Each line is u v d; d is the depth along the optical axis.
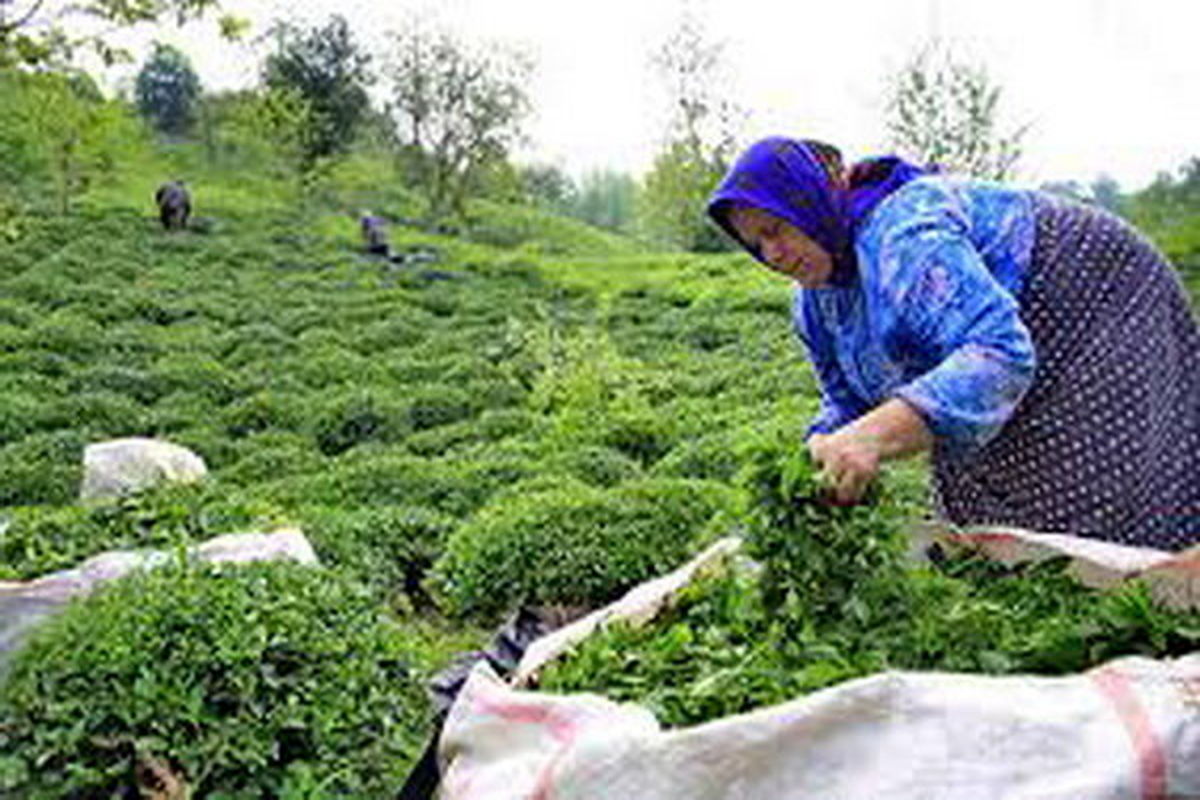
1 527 5.12
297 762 3.30
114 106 25.94
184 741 3.27
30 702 3.33
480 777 1.99
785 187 2.36
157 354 15.05
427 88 31.89
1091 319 2.45
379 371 13.99
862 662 2.12
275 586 3.75
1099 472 2.44
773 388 11.74
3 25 7.58
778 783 1.72
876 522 2.29
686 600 2.56
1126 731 1.67
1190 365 2.55
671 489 5.91
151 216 25.83
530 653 2.45
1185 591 2.22
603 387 11.84
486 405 12.20
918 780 1.66
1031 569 2.43
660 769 1.76
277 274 21.55
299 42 34.06
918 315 2.22
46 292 17.69
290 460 9.72
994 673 2.08
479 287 21.42
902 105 21.03
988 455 2.55
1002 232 2.43
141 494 5.61
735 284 20.06
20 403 11.44
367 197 33.81
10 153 28.77
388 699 3.56
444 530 6.70
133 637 3.39
